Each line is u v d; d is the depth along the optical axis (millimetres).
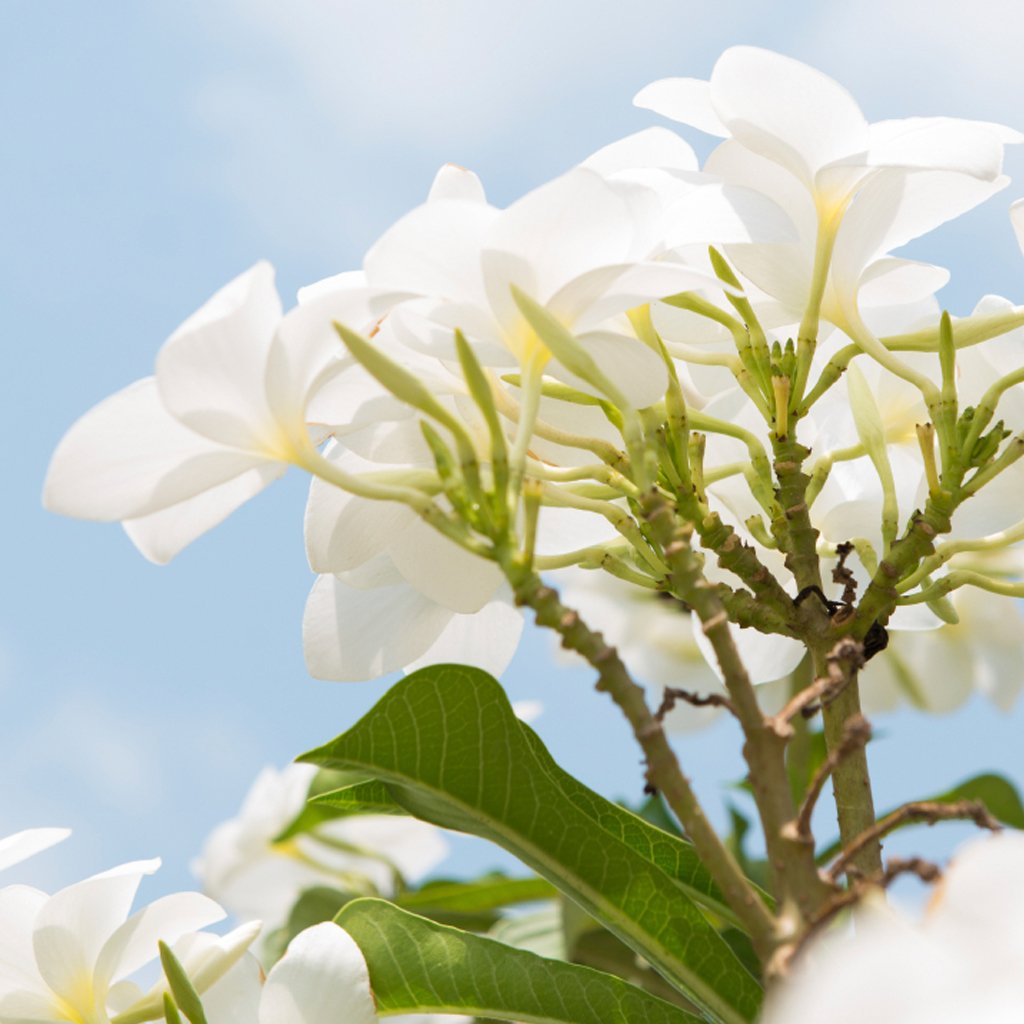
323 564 937
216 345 853
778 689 1403
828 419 979
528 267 867
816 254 924
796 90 909
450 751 954
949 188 932
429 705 949
